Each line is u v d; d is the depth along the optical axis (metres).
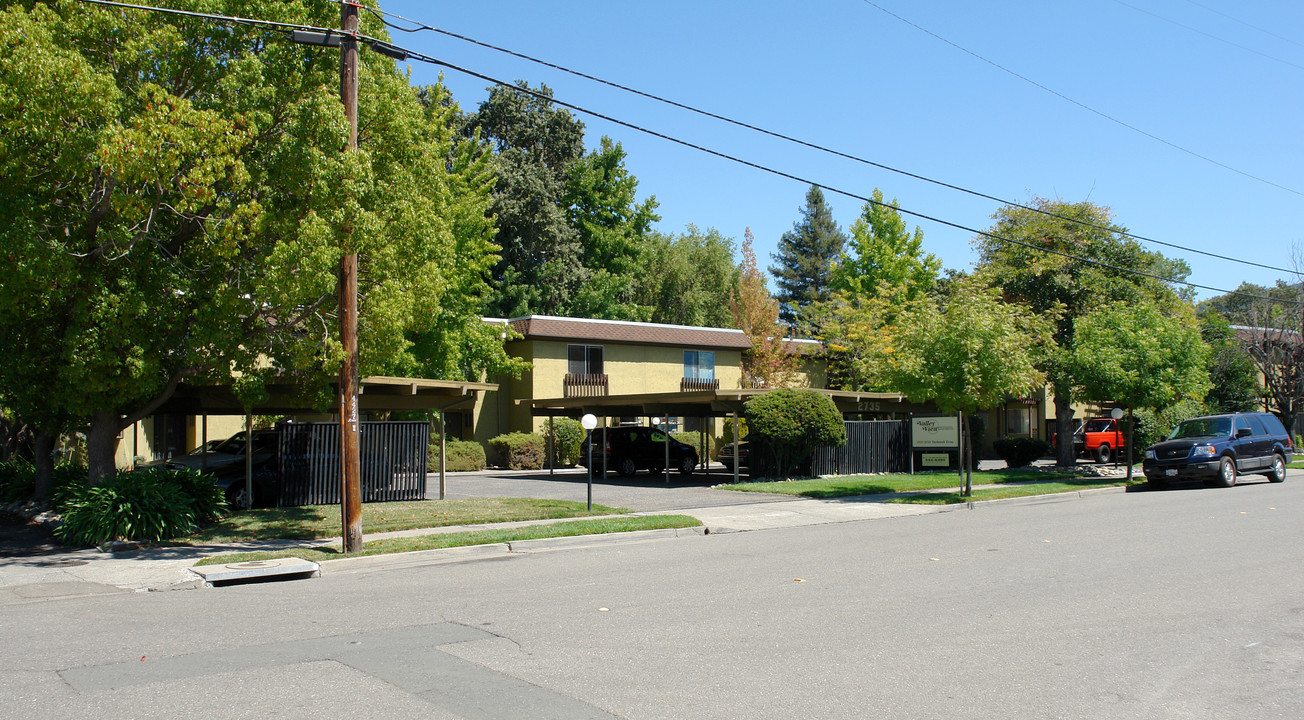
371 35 14.60
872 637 7.15
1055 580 9.76
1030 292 29.03
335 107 12.53
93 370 12.53
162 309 12.94
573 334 36.94
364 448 19.08
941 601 8.62
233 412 19.08
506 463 34.44
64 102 11.09
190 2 12.84
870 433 27.69
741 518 17.19
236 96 12.92
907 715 5.23
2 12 11.51
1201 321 37.94
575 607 8.44
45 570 11.42
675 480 27.61
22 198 11.59
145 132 11.33
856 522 16.88
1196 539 13.02
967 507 19.72
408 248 14.52
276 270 11.99
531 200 45.66
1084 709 5.36
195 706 5.34
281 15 13.30
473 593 9.35
